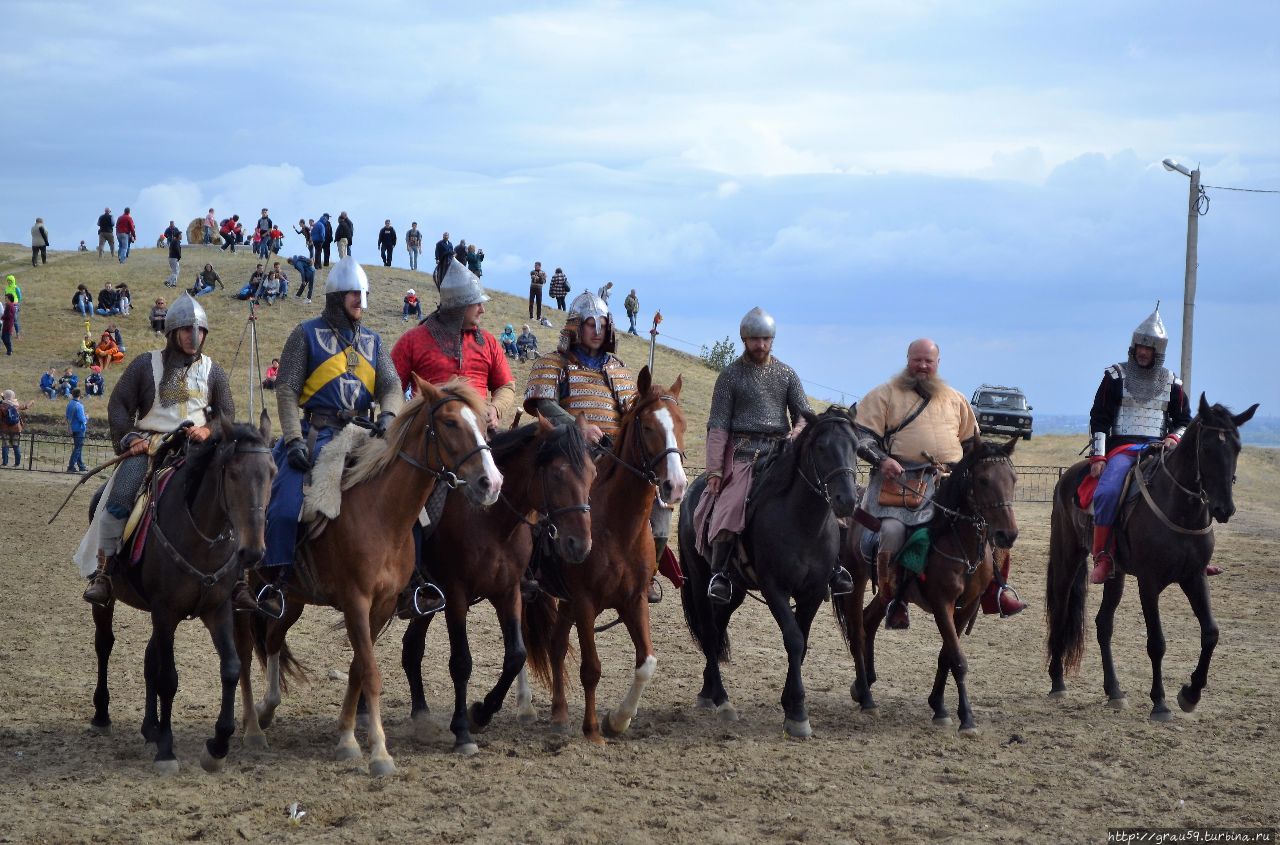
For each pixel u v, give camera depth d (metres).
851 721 8.86
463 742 7.76
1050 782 7.18
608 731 8.21
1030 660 11.27
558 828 6.24
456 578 7.91
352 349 8.02
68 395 35.19
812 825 6.33
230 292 46.97
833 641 12.22
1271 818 6.50
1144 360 9.88
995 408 38.94
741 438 9.05
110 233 53.72
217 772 7.21
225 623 7.25
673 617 13.72
